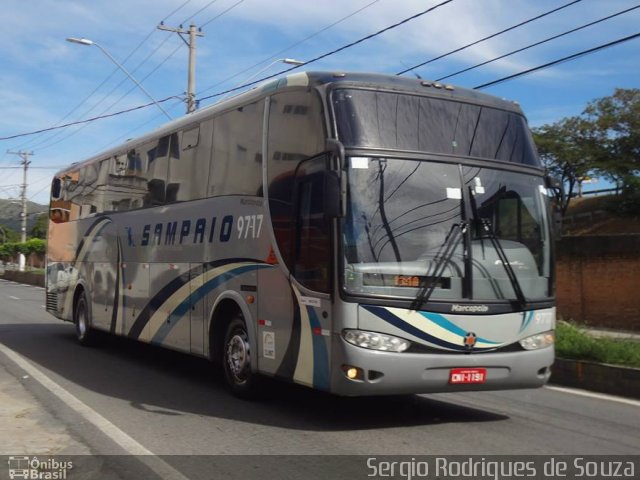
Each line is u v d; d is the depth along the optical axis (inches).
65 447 255.6
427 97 293.1
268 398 336.8
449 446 256.2
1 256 3152.1
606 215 1784.0
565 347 406.6
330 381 263.6
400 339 262.8
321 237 272.4
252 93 335.6
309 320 277.3
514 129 309.1
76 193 589.9
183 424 289.7
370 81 286.7
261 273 313.3
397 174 273.9
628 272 675.4
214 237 356.5
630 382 359.3
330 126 273.7
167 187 417.1
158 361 475.8
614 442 265.0
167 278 407.5
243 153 336.2
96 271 526.9
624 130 1732.3
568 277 726.5
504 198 292.7
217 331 357.1
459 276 274.7
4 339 598.5
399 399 344.5
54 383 385.4
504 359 278.4
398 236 268.7
